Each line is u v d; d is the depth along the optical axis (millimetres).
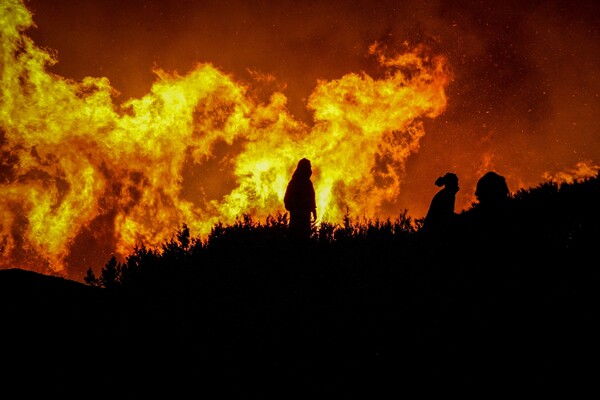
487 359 3924
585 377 3682
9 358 3975
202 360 4051
